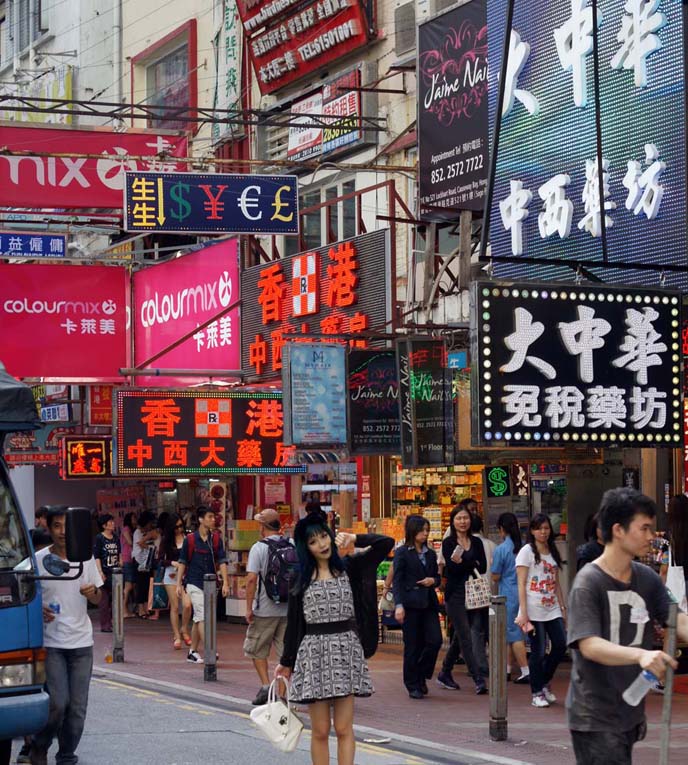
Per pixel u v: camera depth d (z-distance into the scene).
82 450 25.39
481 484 21.31
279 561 15.55
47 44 41.50
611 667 7.16
